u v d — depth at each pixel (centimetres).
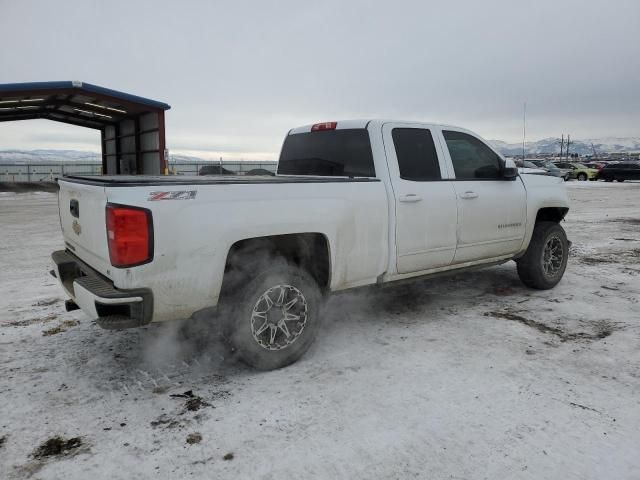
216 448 262
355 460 251
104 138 3212
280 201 346
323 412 297
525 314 484
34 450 260
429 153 456
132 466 247
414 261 435
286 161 521
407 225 423
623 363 364
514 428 278
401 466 246
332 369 358
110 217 289
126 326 299
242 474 241
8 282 629
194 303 319
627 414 292
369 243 400
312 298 366
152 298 302
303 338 365
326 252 380
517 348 395
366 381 338
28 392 324
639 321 459
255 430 279
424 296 555
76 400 313
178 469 245
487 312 492
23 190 2809
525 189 536
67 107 2652
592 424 281
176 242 304
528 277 566
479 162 505
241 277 342
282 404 307
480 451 258
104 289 302
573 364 363
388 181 417
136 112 2522
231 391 326
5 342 412
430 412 296
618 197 2153
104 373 353
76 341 415
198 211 312
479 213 482
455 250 467
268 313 348
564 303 521
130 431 278
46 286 607
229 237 324
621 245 899
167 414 296
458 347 398
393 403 307
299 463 249
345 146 451
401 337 422
